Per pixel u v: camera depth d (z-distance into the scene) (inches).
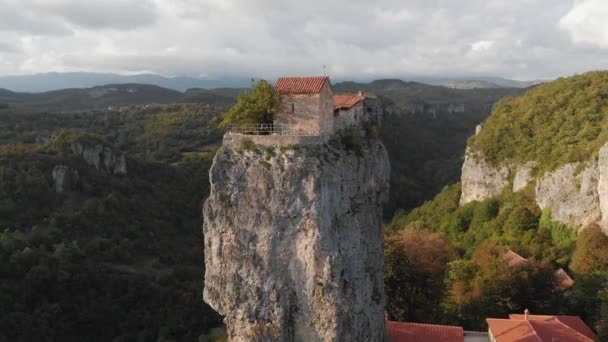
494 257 2923.2
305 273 1456.7
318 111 1523.1
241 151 1508.4
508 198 4065.0
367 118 2084.2
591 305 2347.4
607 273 2432.3
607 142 2938.0
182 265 4987.7
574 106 4101.9
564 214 3287.4
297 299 1471.5
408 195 6614.2
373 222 1720.0
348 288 1488.7
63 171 5255.9
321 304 1440.7
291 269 1469.0
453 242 3917.3
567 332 2022.6
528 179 3976.4
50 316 3777.1
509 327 2079.2
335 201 1492.4
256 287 1486.2
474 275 2765.7
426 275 2817.4
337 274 1440.7
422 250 3102.9
